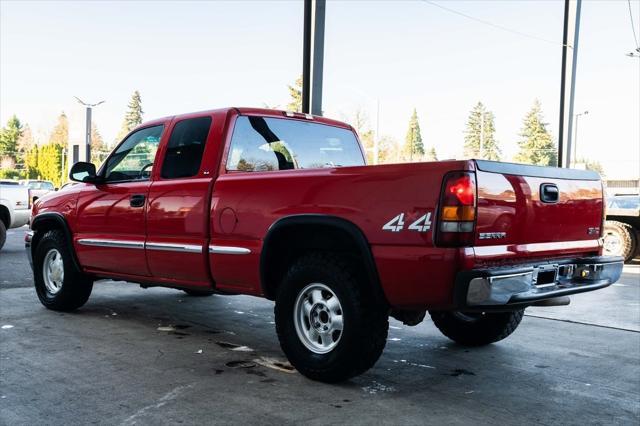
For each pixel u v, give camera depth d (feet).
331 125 20.70
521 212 13.79
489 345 19.49
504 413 13.29
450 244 12.63
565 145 61.00
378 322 14.32
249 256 16.06
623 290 31.76
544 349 19.02
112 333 19.89
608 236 44.39
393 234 13.37
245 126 18.10
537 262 14.30
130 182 20.11
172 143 18.97
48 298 23.31
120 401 13.50
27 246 24.29
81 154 129.08
